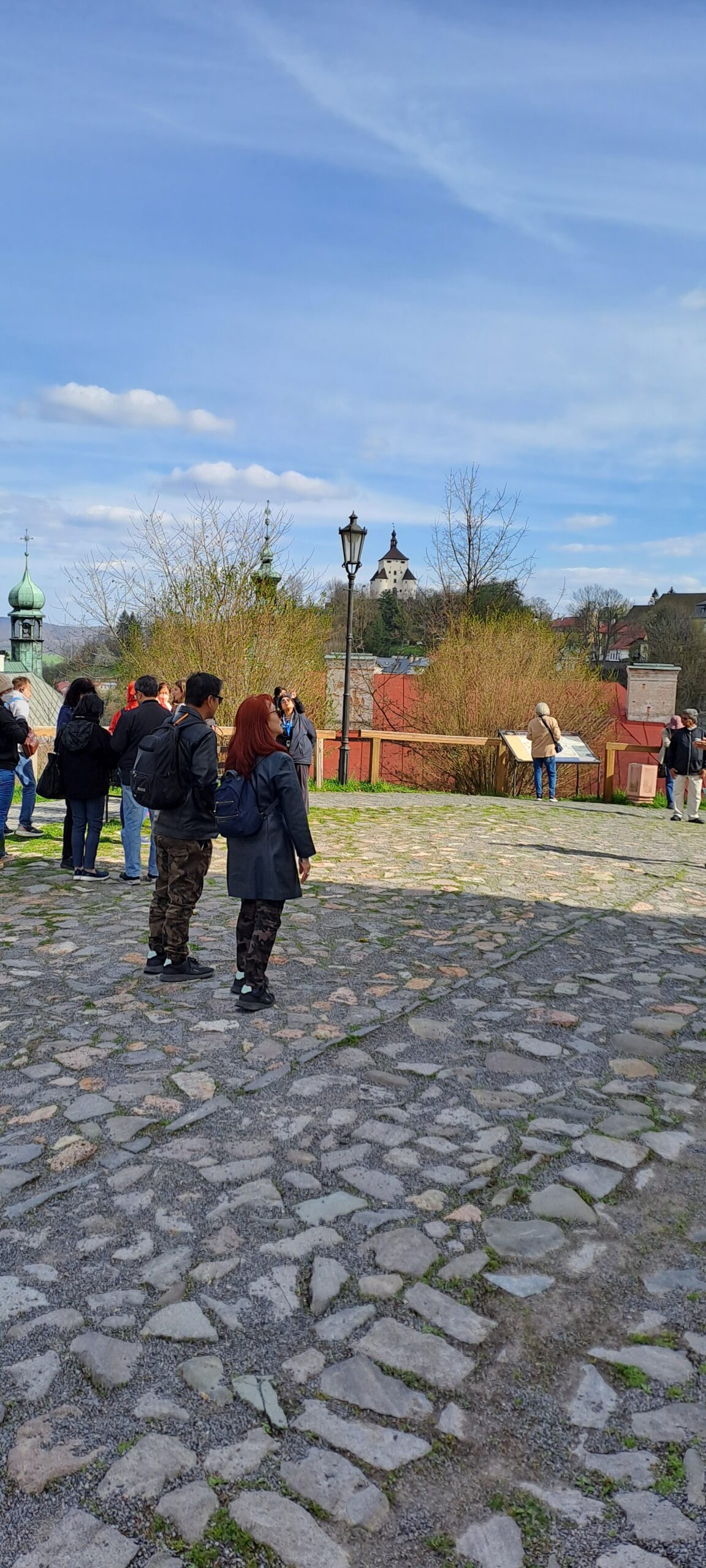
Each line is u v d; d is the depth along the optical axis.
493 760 20.22
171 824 5.63
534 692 21.05
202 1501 2.18
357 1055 4.71
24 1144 3.78
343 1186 3.47
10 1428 2.37
